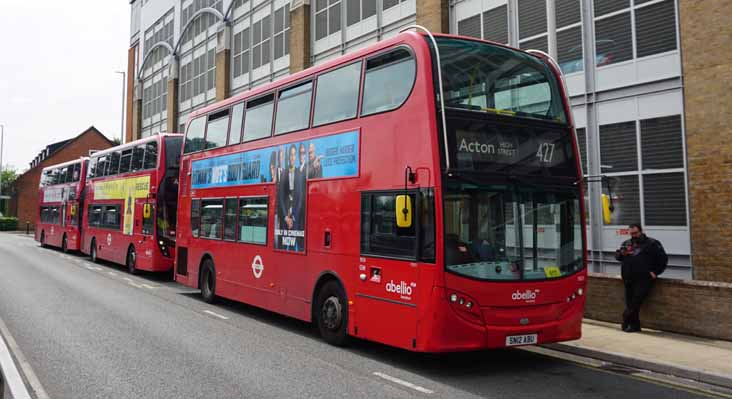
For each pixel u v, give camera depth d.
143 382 6.68
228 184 12.33
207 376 6.98
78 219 26.97
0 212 79.25
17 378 6.73
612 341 8.87
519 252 7.27
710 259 11.29
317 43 22.67
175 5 35.84
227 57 29.25
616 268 12.97
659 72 12.35
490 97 7.48
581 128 13.73
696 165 11.54
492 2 15.79
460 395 6.37
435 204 6.86
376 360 8.01
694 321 9.23
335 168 8.82
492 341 7.00
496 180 7.23
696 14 11.60
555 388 6.71
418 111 7.21
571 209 7.76
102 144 69.38
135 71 43.47
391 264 7.50
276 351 8.46
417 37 7.41
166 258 17.28
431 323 6.81
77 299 13.26
